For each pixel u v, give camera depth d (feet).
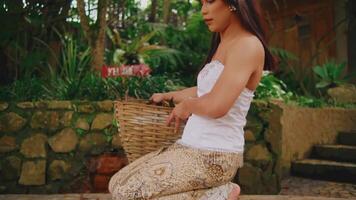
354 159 15.87
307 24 27.14
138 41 22.34
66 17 17.35
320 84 21.98
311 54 26.71
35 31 17.07
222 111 4.11
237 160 4.45
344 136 17.93
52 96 13.79
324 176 15.38
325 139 17.90
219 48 4.59
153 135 4.85
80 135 12.91
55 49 17.70
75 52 16.17
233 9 4.40
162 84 14.17
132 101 5.05
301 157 16.71
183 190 4.23
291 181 15.08
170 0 27.61
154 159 4.46
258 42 4.33
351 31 24.93
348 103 20.54
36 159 12.84
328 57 25.91
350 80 24.29
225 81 4.12
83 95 13.82
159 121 4.84
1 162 12.84
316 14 26.68
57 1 16.98
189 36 25.04
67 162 12.82
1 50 16.63
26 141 12.91
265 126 13.26
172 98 5.12
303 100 19.48
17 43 16.62
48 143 12.88
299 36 27.55
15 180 12.80
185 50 24.22
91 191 12.56
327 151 16.71
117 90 13.43
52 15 17.16
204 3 4.55
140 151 4.87
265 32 4.54
